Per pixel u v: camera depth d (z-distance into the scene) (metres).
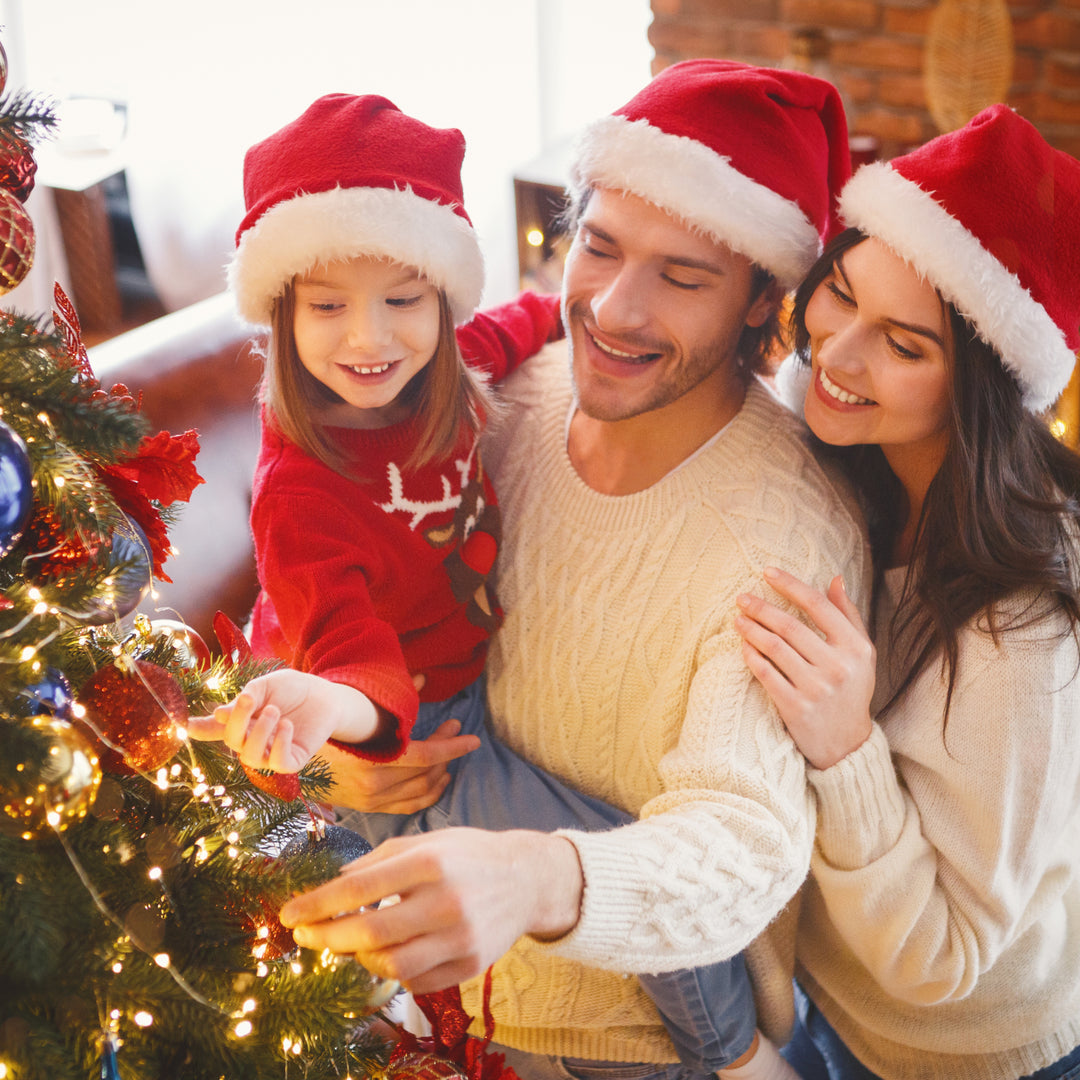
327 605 0.94
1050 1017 1.10
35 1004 0.67
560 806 1.04
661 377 1.00
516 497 1.14
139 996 0.69
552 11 3.05
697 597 1.01
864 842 0.96
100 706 0.70
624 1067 1.11
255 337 1.22
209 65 3.14
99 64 3.17
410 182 0.94
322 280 0.95
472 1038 0.86
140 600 0.77
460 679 1.11
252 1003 0.71
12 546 0.64
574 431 1.13
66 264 3.22
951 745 0.97
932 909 0.99
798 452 1.06
